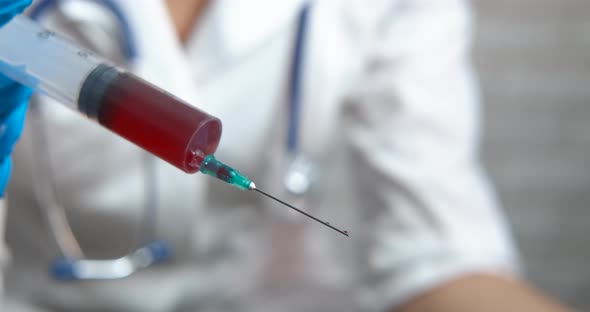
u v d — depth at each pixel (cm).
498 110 134
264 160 73
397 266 70
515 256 73
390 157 72
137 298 71
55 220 67
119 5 62
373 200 73
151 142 47
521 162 138
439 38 74
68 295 70
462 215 71
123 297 71
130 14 62
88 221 68
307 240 77
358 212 75
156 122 46
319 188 75
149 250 69
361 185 74
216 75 68
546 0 127
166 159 47
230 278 75
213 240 74
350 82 73
